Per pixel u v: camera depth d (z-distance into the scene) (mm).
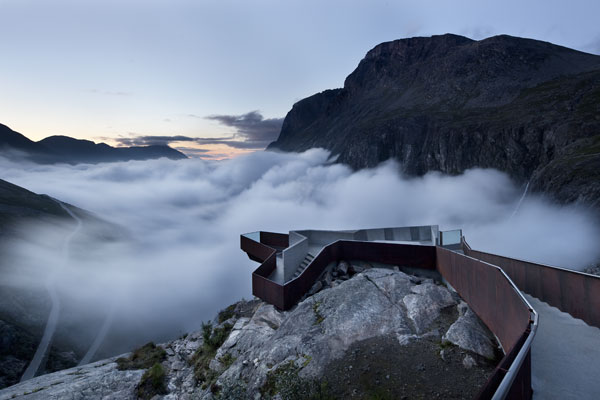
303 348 9367
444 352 7777
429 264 14219
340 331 9719
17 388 12828
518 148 179375
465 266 10047
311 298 12797
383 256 15680
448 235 16766
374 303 11008
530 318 5344
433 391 6660
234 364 10586
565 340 6801
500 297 7402
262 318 13758
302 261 18469
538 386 5309
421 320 9602
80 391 11875
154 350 16469
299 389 7266
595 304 7355
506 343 6973
